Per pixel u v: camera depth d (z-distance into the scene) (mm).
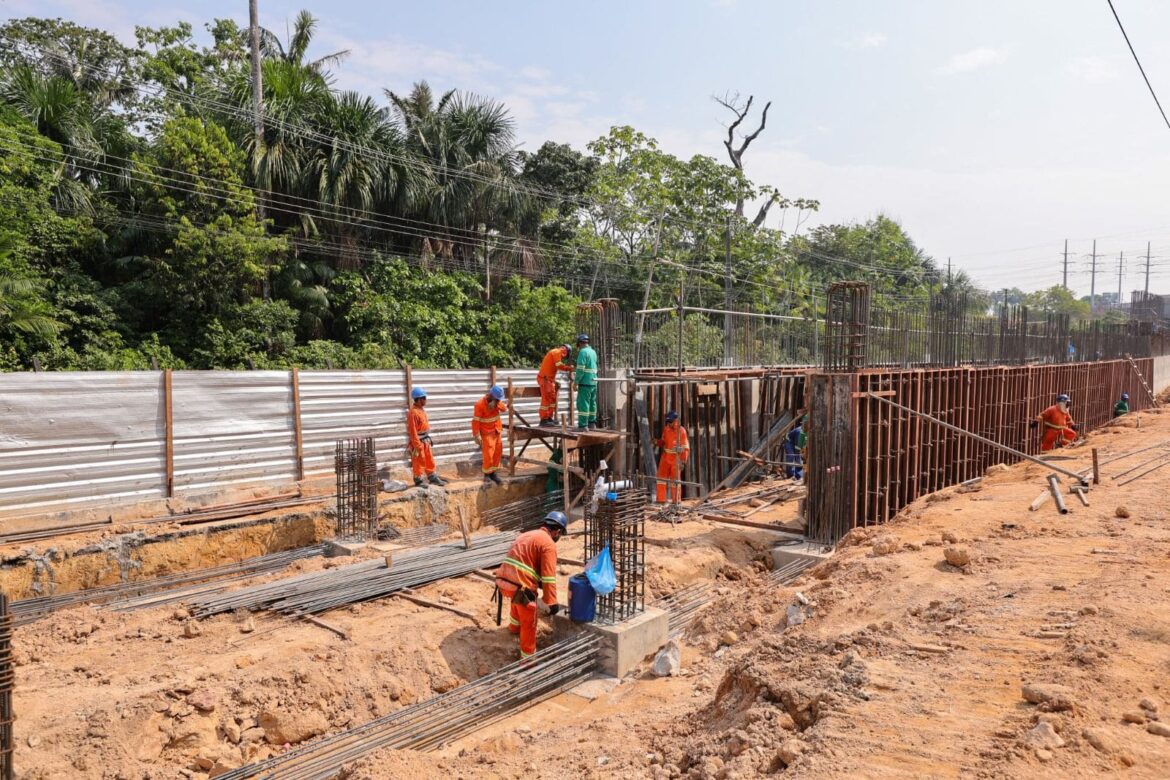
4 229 17969
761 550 12578
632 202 32406
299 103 24500
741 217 35094
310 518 12367
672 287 33375
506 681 7531
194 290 20781
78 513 11094
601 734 6320
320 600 9070
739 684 5746
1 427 10469
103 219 21516
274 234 24719
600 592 8562
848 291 12641
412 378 15859
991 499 10711
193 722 6578
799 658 5801
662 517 13922
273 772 6020
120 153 22984
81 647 7828
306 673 7289
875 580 7637
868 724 4578
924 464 15000
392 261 25656
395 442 15523
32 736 6004
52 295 19219
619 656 8320
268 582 9773
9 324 16719
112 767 6086
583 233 32531
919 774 3992
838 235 50094
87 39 26359
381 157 25078
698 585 11016
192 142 20859
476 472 16547
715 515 14172
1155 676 4805
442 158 27609
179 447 12352
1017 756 4008
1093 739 4113
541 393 15398
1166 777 3822
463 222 28219
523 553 8203
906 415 14016
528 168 34938
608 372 15984
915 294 47062
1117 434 18469
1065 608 6051
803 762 4234
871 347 15211
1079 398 26812
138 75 26547
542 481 15750
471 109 29219
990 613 6215
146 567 10516
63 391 11062
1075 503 9797
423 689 7754
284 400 13758
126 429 11734
